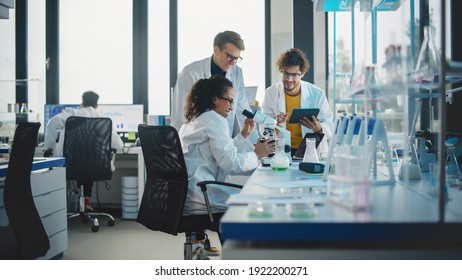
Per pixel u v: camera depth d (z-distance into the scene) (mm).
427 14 1851
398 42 1314
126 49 5785
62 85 5852
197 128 2295
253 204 1223
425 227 1021
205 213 2260
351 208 1140
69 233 4215
